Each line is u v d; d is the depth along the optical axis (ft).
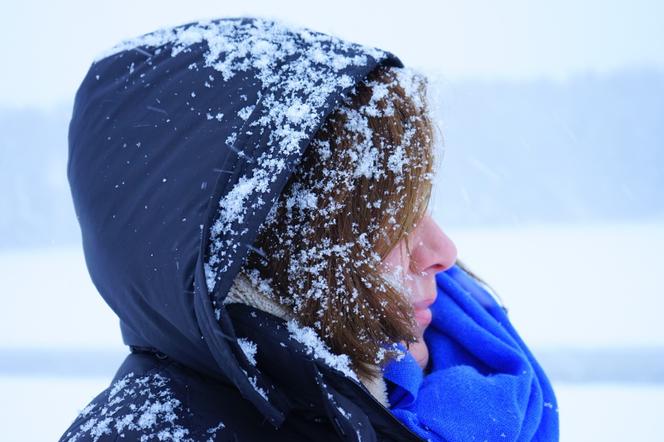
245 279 2.35
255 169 2.18
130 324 2.66
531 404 3.07
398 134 2.45
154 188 2.34
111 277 2.49
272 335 2.25
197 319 2.14
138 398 2.36
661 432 7.14
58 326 10.62
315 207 2.34
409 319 2.48
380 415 2.30
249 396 2.12
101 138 2.57
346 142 2.37
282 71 2.36
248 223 2.11
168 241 2.24
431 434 2.67
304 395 2.33
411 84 2.62
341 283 2.36
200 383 2.45
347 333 2.37
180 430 2.25
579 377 8.42
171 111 2.43
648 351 8.88
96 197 2.50
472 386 2.82
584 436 7.16
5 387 8.80
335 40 2.51
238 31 2.59
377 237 2.41
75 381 8.92
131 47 2.74
